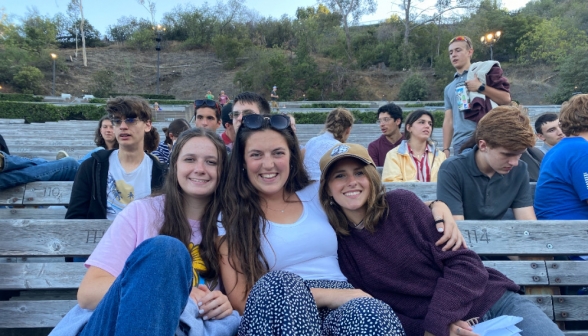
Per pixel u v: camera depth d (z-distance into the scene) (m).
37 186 1.76
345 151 1.21
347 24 30.75
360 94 25.39
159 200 1.23
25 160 1.80
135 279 0.84
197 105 2.62
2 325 1.23
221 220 1.21
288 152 1.27
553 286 1.40
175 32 35.75
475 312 1.15
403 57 27.69
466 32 27.62
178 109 14.03
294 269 1.20
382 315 0.92
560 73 21.97
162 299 0.83
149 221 1.18
